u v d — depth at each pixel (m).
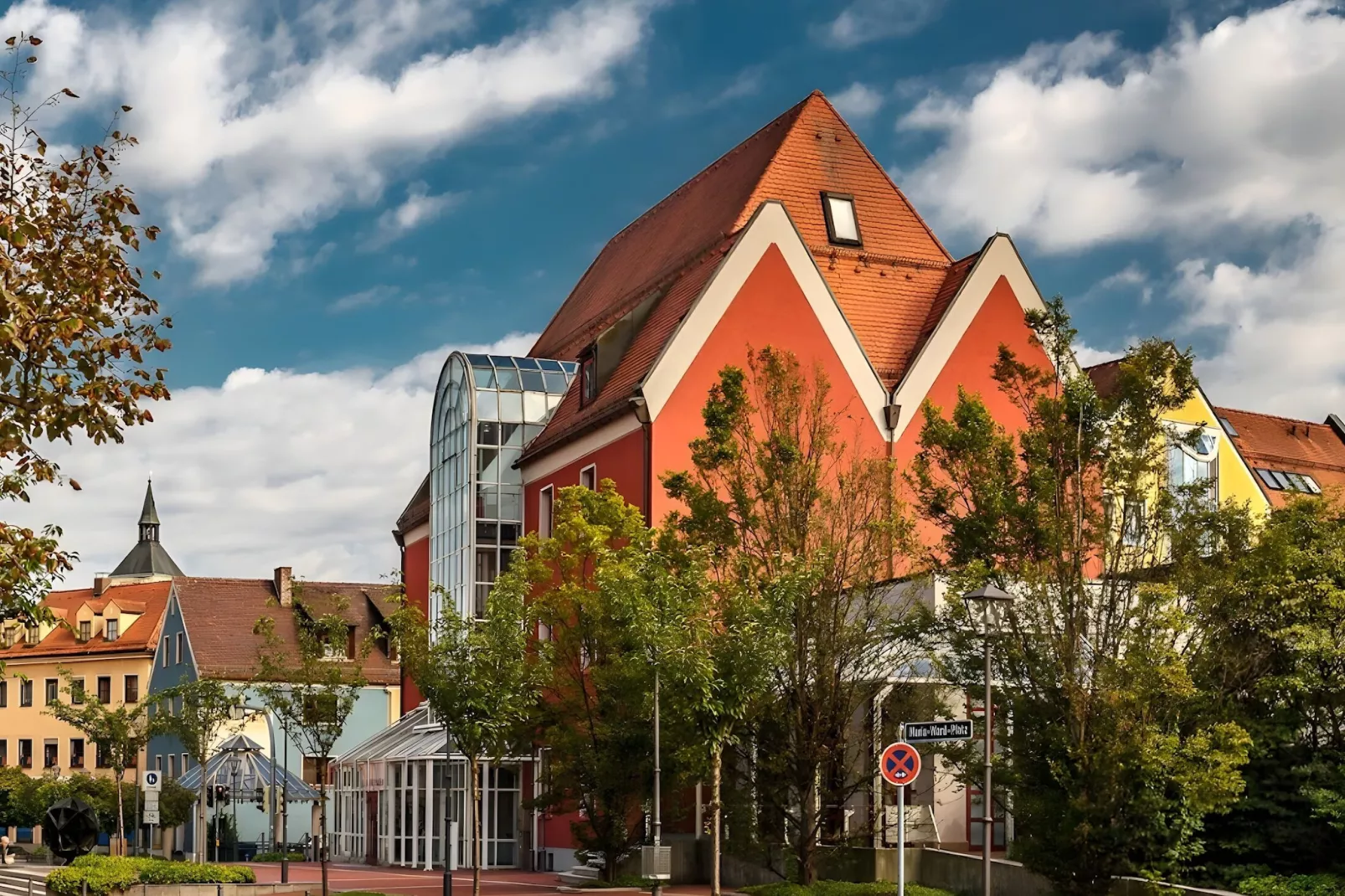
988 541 24.39
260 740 63.25
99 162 15.89
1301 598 24.62
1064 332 25.55
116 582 138.88
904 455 39.28
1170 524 24.41
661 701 26.55
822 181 44.28
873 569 27.77
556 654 32.00
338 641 34.31
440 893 31.84
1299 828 24.89
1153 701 23.31
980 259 41.44
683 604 26.27
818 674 26.91
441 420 48.44
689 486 28.55
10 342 14.55
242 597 69.50
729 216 43.25
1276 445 59.84
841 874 28.19
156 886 33.28
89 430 15.60
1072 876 23.34
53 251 15.58
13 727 84.88
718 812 25.67
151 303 16.16
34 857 56.72
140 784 64.12
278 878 38.66
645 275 47.28
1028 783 23.86
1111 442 24.17
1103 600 23.98
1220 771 22.03
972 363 40.75
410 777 45.72
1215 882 24.91
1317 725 25.75
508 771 42.44
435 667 28.09
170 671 69.81
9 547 15.91
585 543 32.94
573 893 30.80
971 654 24.12
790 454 27.95
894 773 21.08
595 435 40.78
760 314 39.06
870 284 42.75
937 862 27.12
